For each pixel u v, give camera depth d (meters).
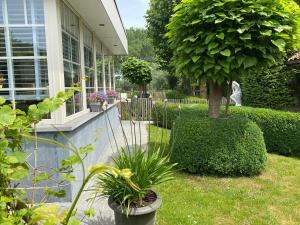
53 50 3.79
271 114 6.42
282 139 6.23
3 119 1.24
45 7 3.73
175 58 4.90
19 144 1.45
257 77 9.40
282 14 3.95
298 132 5.97
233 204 3.58
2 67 3.78
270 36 3.95
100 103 6.03
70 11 4.84
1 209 1.19
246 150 4.50
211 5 4.04
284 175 4.73
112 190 2.67
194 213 3.32
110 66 12.52
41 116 1.50
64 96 1.57
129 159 2.80
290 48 4.48
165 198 3.75
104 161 5.57
